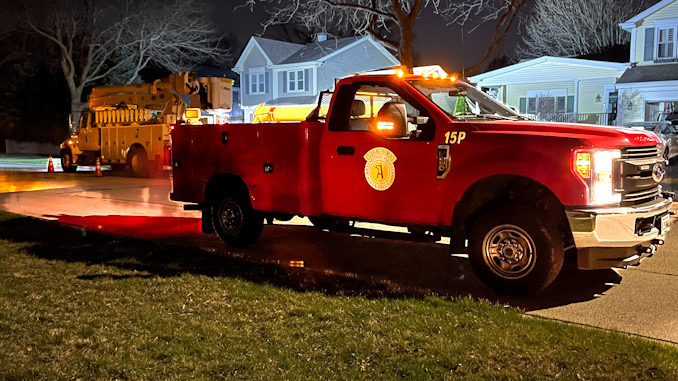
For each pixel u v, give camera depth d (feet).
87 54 138.21
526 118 22.59
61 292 18.89
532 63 105.19
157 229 31.96
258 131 24.68
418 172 20.44
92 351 14.20
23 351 14.21
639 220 18.20
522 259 18.67
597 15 142.41
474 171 19.15
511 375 12.72
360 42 130.11
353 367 13.25
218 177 26.81
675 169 64.85
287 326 15.74
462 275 21.95
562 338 14.71
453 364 13.32
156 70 164.86
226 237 26.94
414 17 64.95
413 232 21.33
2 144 152.05
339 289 19.34
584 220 17.46
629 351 13.88
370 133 21.62
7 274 21.18
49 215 37.09
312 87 125.18
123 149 66.44
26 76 144.56
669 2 91.71
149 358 13.79
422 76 22.54
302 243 27.94
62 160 75.51
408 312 16.72
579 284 20.45
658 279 21.01
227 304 17.58
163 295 18.53
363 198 21.99
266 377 12.80
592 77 100.68
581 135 18.16
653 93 92.07
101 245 26.32
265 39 133.18
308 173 23.07
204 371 13.10
